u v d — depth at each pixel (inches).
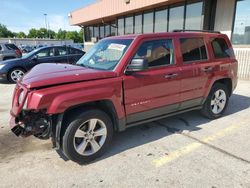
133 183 111.3
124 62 134.8
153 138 159.6
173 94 157.9
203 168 123.0
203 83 174.9
